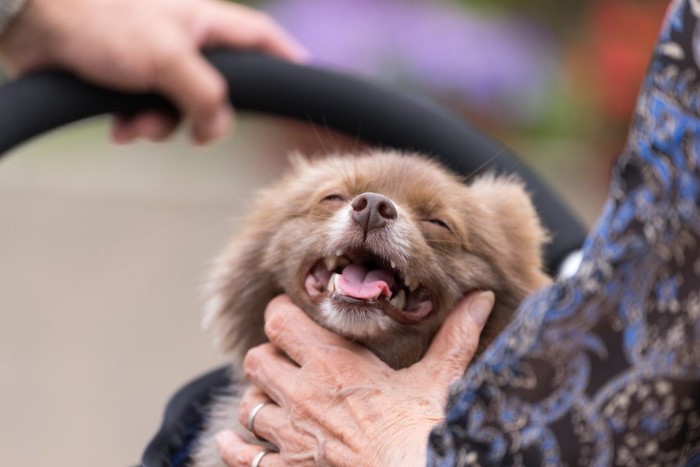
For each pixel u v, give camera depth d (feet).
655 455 8.30
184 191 49.98
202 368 33.91
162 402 32.01
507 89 38.04
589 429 8.36
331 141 19.47
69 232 44.96
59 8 14.47
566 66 39.73
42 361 34.42
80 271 40.75
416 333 13.88
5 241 43.68
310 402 11.93
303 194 15.34
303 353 12.40
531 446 8.50
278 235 14.94
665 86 8.40
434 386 12.09
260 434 12.41
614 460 8.32
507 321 14.65
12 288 39.34
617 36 38.96
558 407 8.46
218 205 48.14
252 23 15.88
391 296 14.21
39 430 30.68
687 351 8.11
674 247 8.19
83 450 29.76
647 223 8.34
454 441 8.89
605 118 40.57
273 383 12.34
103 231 45.01
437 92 37.01
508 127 39.42
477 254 14.64
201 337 36.01
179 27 15.12
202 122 15.37
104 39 14.57
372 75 36.27
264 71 15.40
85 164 55.26
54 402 31.94
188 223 45.91
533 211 15.49
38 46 14.58
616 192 8.59
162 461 12.37
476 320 13.32
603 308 8.41
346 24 36.45
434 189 14.76
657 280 8.24
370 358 12.40
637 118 8.57
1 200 48.60
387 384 11.99
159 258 42.04
